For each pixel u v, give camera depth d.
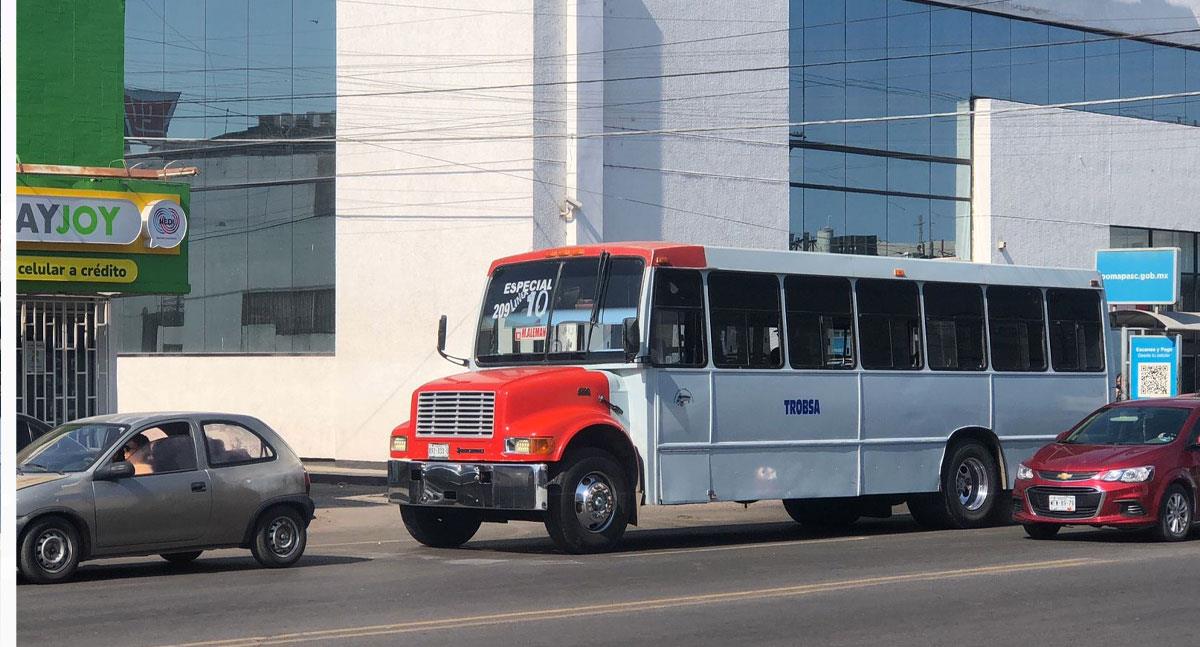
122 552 13.62
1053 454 17.52
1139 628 10.54
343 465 32.31
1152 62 40.22
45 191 19.64
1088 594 12.24
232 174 34.62
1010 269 20.33
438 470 16.08
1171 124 40.66
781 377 17.59
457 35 31.09
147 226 20.36
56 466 13.73
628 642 9.87
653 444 16.34
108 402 20.45
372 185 32.47
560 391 15.94
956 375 19.48
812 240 33.84
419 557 15.95
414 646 9.66
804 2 33.88
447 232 31.23
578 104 30.12
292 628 10.44
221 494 14.30
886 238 35.19
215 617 11.02
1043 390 20.50
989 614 11.16
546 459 15.46
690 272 16.89
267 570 14.55
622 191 30.77
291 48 33.78
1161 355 29.11
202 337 35.22
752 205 32.75
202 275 35.19
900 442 18.77
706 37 32.12
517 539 18.39
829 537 18.52
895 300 18.97
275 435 15.09
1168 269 29.52
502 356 17.56
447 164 31.27
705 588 12.67
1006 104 36.97
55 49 20.39
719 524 21.16
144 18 35.00
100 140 20.66
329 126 33.22
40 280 19.55
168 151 35.06
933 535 18.48
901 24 35.50
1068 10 38.09
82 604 11.81
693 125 31.86
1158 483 16.69
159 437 14.13
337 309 33.00
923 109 35.91
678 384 16.61
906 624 10.68
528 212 29.94
